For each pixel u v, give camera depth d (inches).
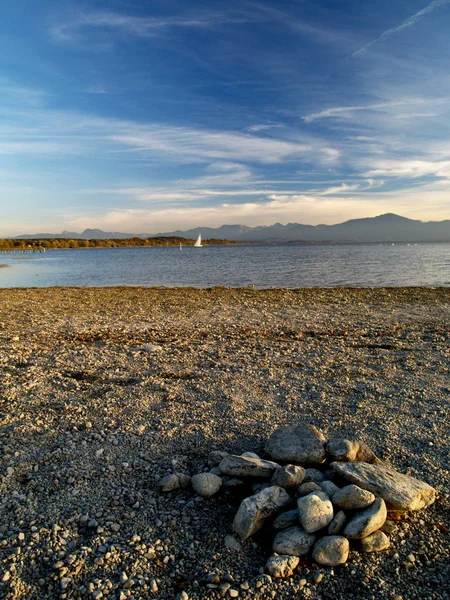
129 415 268.4
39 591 138.2
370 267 1961.1
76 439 235.3
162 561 150.5
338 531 156.2
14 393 308.3
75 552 152.7
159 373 356.2
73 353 427.8
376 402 288.0
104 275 1812.3
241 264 2391.7
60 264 2797.7
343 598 135.0
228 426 252.2
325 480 184.1
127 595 135.9
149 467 209.2
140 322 619.2
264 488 181.0
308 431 212.8
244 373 354.6
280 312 694.5
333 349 434.9
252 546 157.2
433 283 1272.1
